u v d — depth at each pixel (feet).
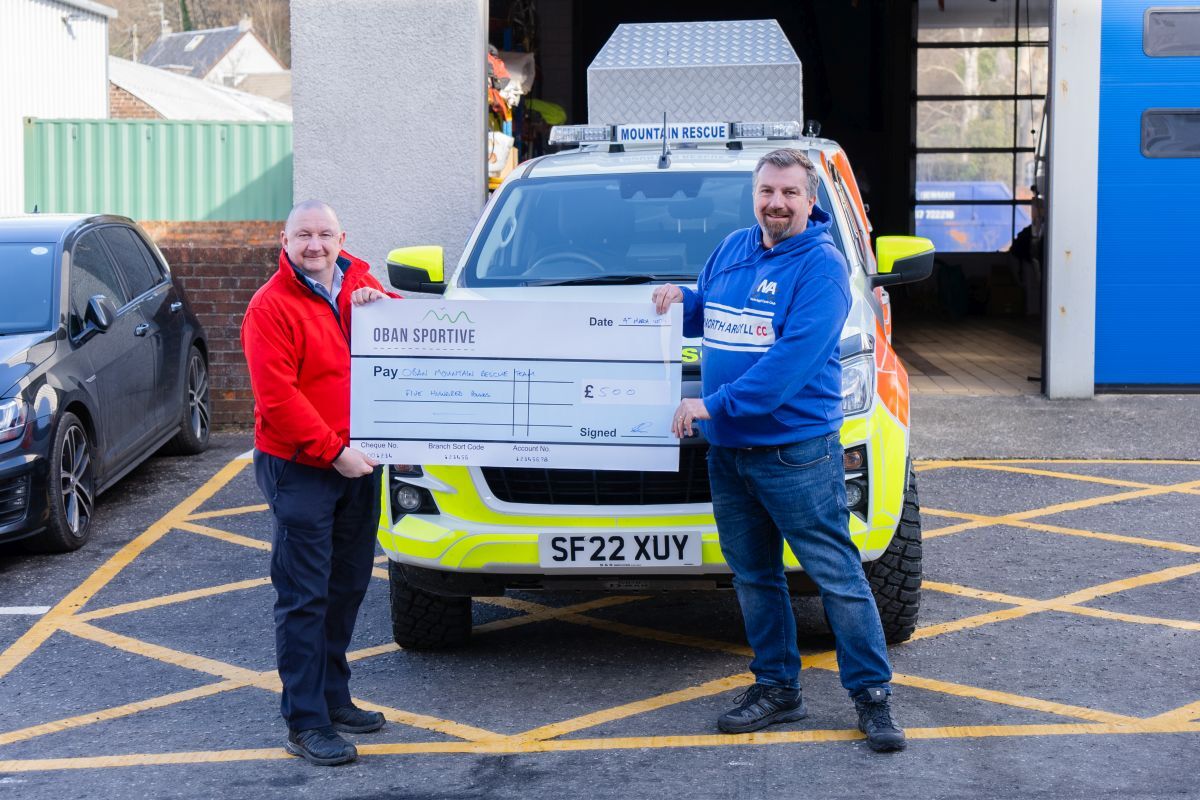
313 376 15.15
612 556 16.34
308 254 14.88
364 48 34.91
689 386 16.34
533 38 47.70
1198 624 19.25
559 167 21.90
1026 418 34.30
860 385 16.85
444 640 18.79
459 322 15.61
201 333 33.32
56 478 23.99
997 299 61.93
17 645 19.80
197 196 45.47
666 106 25.40
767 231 14.67
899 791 13.87
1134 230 35.96
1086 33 35.14
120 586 22.66
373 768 14.98
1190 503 26.35
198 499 28.55
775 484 14.82
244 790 14.49
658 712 16.44
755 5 72.79
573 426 15.71
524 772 14.73
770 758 14.87
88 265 27.61
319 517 15.03
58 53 69.05
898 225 73.72
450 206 35.19
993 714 16.03
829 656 18.28
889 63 72.79
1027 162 73.00
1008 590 21.09
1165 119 35.53
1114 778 14.06
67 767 15.29
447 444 15.80
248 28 207.82
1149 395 36.47
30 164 45.60
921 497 27.25
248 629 20.34
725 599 21.16
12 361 23.95
